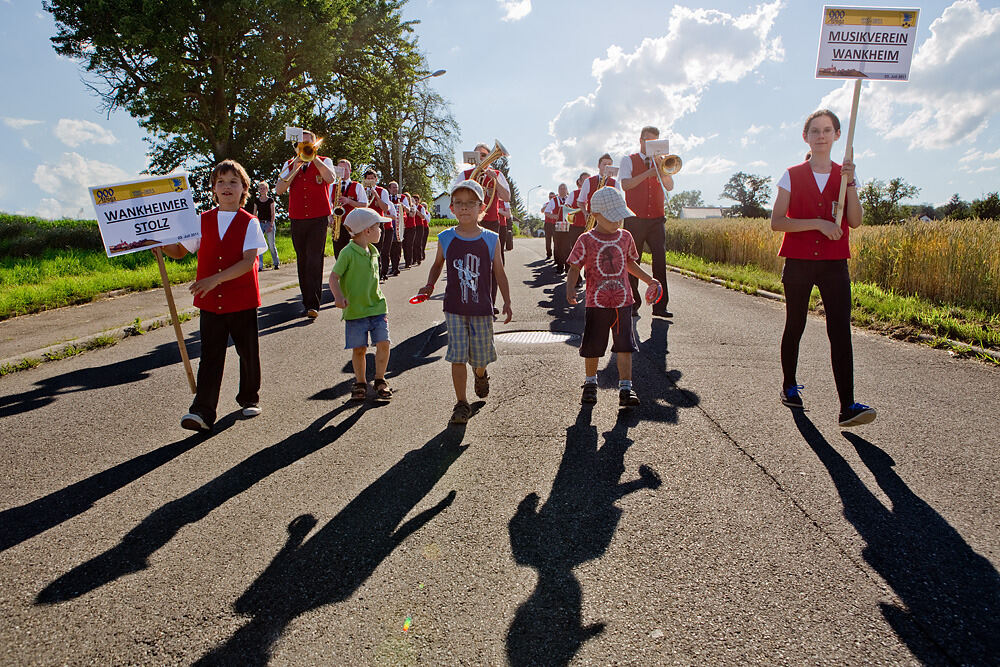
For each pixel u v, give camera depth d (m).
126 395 4.75
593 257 4.28
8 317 7.94
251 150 31.52
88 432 3.98
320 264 7.86
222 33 26.72
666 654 1.94
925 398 4.38
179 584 2.36
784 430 3.81
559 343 6.33
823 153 3.97
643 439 3.71
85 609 2.23
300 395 4.72
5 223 18.78
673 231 20.66
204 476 3.31
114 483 3.24
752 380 4.89
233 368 5.58
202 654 1.99
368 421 4.12
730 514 2.80
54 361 5.83
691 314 7.93
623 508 2.88
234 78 28.80
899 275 8.83
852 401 3.74
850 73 3.90
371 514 2.87
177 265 12.92
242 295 4.06
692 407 4.27
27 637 2.08
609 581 2.33
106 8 25.34
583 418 4.10
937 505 2.86
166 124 28.53
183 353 4.03
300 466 3.42
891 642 1.99
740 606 2.17
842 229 3.81
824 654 1.93
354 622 2.12
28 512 2.95
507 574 2.38
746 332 6.75
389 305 9.05
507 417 4.15
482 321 4.08
